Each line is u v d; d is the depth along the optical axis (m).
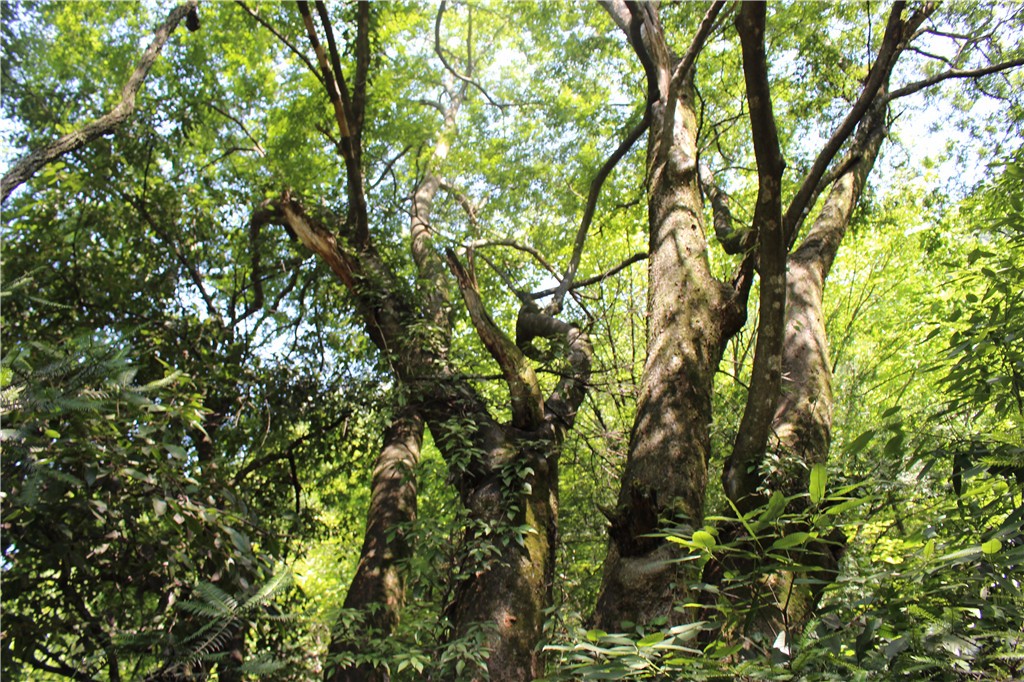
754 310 14.05
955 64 9.91
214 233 10.45
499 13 15.83
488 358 11.04
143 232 9.45
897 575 2.43
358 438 10.42
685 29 10.99
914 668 2.12
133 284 8.95
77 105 9.29
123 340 3.26
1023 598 2.26
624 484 6.35
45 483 3.12
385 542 7.75
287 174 11.26
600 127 13.30
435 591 7.36
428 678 5.94
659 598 5.45
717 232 9.56
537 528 6.94
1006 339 3.12
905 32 6.32
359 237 9.49
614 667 2.23
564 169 13.71
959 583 2.38
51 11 10.59
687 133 8.31
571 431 8.53
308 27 7.81
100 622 3.61
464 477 7.43
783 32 11.27
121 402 3.20
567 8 13.16
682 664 2.29
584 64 13.22
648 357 7.00
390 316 8.75
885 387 10.84
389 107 12.99
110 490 3.57
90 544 3.59
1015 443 2.84
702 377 6.73
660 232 7.61
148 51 7.03
